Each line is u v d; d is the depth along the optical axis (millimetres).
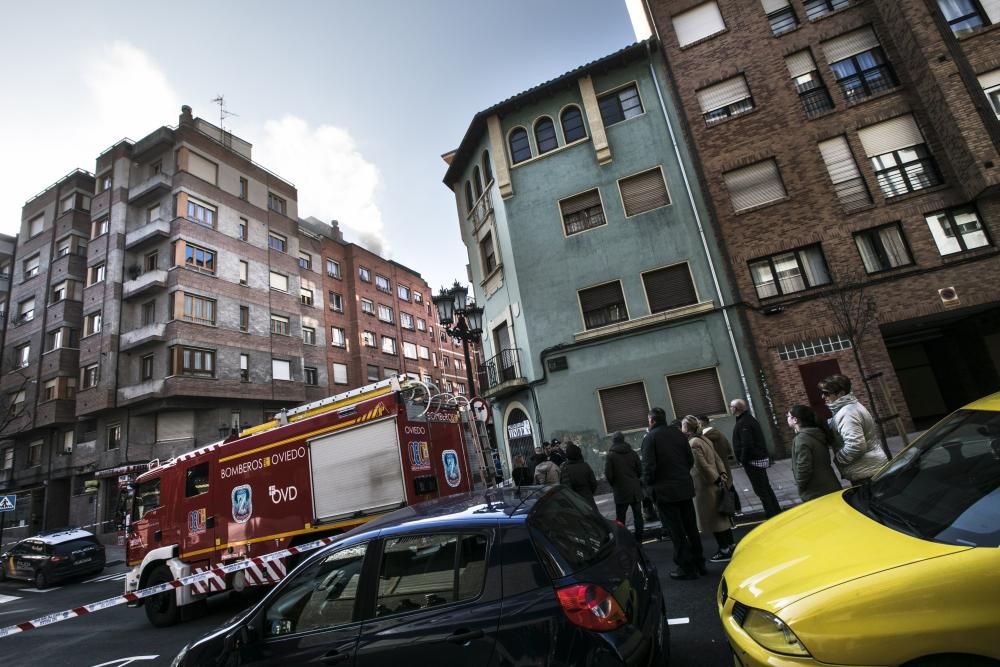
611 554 2879
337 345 35938
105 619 8719
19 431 26391
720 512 5602
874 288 13266
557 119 17078
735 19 15859
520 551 2596
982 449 2594
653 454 5180
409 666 2502
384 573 2842
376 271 41688
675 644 3727
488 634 2424
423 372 44375
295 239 32312
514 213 16984
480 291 19297
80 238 28547
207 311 25172
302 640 2805
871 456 4203
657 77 16297
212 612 7938
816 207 14055
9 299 29922
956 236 13031
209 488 7742
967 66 13133
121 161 26859
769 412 13234
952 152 13109
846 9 14969
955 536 2137
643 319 14641
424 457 7062
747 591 2482
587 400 14828
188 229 25172
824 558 2404
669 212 15320
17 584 15031
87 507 23516
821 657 2008
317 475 7047
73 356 26609
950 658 1852
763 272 14312
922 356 16141
